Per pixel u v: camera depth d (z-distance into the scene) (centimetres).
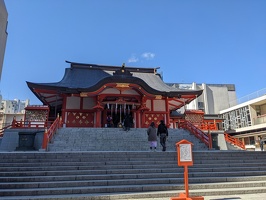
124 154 1109
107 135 1759
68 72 2902
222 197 718
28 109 2189
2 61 1263
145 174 893
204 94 5225
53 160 1012
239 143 2227
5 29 1298
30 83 2228
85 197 682
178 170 958
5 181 807
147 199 695
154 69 3312
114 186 782
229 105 5028
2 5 1244
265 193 778
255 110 3941
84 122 2455
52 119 2727
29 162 995
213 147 1778
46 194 720
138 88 2345
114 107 2542
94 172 902
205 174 937
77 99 2497
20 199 653
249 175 977
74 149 1507
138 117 2503
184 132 1969
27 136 1688
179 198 646
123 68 2375
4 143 1827
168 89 2739
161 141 1376
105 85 2297
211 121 3600
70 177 838
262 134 3534
